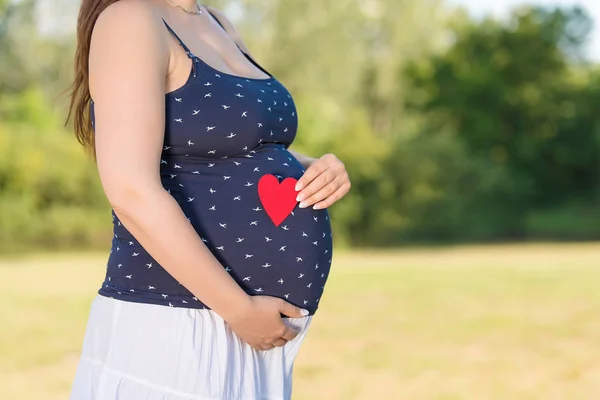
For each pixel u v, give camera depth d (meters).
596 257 13.46
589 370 4.61
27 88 22.31
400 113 26.88
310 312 1.76
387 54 26.08
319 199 1.73
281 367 1.73
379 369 4.70
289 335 1.65
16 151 19.44
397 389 4.25
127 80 1.50
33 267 12.55
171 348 1.56
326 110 22.70
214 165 1.65
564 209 26.55
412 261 13.43
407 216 22.80
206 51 1.70
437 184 23.23
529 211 25.66
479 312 6.66
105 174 1.48
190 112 1.59
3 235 19.23
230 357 1.62
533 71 26.59
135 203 1.46
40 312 6.75
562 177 27.20
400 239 22.67
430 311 6.74
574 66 27.72
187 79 1.60
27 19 21.80
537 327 5.92
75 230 19.83
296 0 22.09
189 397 1.55
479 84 26.19
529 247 19.25
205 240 1.62
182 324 1.57
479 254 16.41
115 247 1.67
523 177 26.34
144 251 1.60
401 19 25.42
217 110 1.61
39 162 19.56
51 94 22.36
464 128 26.75
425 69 26.39
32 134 20.06
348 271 10.53
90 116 1.70
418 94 26.56
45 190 19.88
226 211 1.63
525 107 26.58
